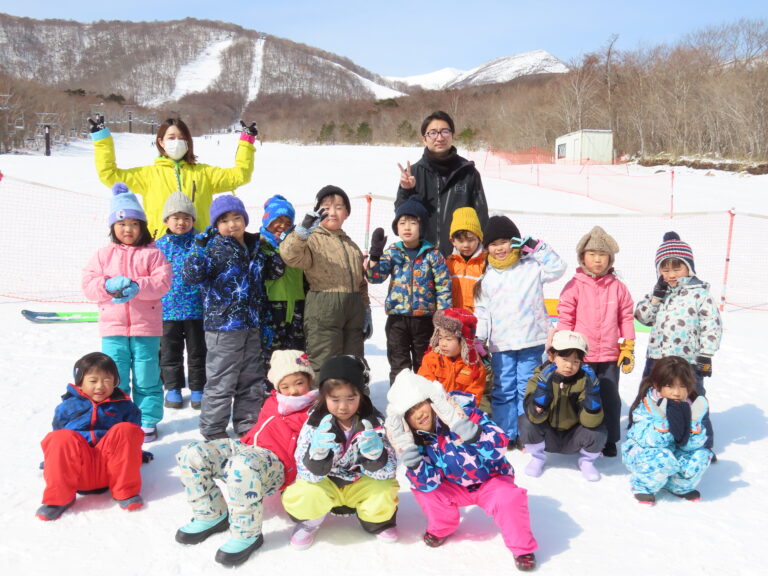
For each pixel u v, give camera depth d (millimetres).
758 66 37656
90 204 16469
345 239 4367
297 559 2816
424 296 4328
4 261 11422
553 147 46469
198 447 2914
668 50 47125
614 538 3047
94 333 6887
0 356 5820
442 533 2949
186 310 4609
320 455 2799
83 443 3158
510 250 4219
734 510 3365
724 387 5570
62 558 2771
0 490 3371
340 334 4250
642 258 12945
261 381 4180
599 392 3809
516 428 4188
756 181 24953
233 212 4047
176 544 2910
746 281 11352
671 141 37125
